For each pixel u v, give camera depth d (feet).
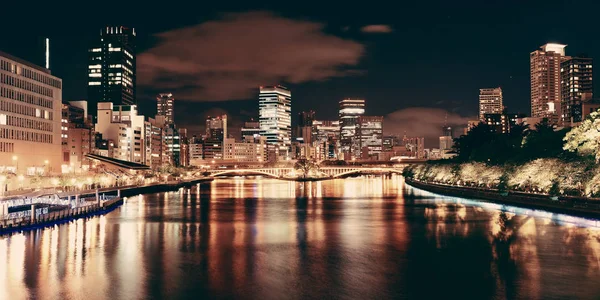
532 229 388.78
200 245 336.90
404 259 293.02
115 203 587.68
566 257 291.79
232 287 237.25
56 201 477.36
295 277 254.47
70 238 355.36
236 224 446.19
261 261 288.92
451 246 329.93
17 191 551.59
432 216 493.77
